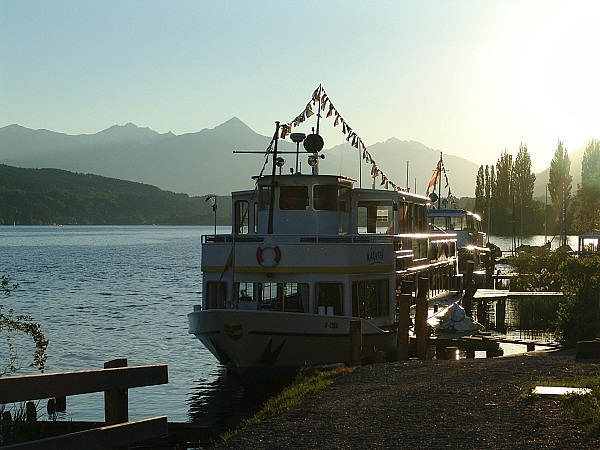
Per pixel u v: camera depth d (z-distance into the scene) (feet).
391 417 57.36
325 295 111.24
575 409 54.03
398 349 111.04
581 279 139.95
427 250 152.15
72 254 640.17
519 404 58.70
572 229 566.77
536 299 205.67
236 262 112.98
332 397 69.92
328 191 120.67
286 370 109.91
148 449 75.00
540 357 92.07
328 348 109.19
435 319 143.02
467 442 47.78
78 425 72.38
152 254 650.84
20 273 412.16
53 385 36.01
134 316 222.07
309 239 114.62
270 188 121.60
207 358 148.15
